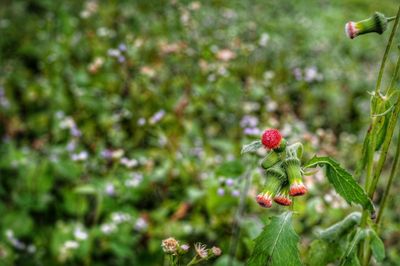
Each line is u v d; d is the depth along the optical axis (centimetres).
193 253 38
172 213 43
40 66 67
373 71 79
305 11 110
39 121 55
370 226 25
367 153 24
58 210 44
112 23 75
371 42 93
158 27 72
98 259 40
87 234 39
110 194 39
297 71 59
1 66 67
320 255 26
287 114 57
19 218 42
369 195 25
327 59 77
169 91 57
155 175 44
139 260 40
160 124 47
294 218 37
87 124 51
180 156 45
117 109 53
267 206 22
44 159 43
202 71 53
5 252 39
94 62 55
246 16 88
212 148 52
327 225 39
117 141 49
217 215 39
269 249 23
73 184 45
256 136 38
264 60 69
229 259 34
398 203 47
